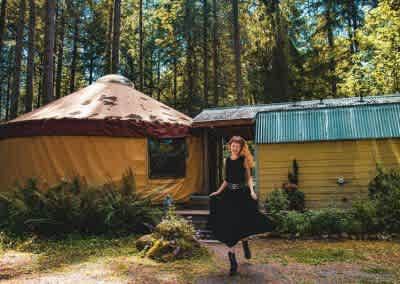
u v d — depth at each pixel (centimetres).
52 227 696
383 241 625
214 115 983
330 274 440
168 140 932
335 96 2073
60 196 705
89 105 922
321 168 793
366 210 658
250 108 1061
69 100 972
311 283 404
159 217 725
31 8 1612
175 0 2505
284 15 1955
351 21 2203
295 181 796
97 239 661
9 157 910
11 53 2581
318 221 669
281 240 660
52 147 851
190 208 864
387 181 707
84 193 720
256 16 1986
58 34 2475
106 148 856
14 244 632
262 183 822
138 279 430
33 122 860
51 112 905
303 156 806
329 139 783
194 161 978
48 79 1281
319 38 2230
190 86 2461
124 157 867
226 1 2047
